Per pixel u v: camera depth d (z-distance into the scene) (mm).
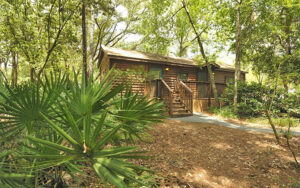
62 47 10648
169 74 14273
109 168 1048
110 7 8125
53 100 1683
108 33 23234
